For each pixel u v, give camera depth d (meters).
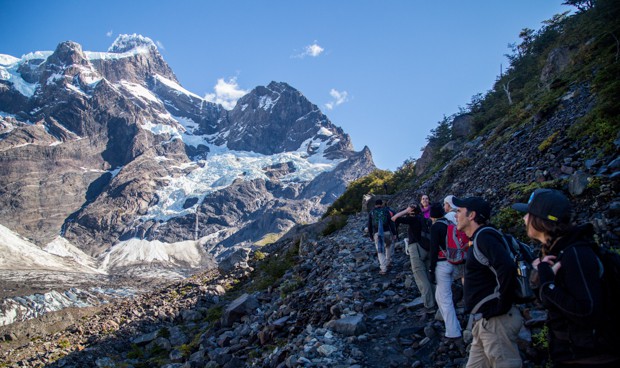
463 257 5.09
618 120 8.91
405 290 8.08
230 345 10.09
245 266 22.61
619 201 6.33
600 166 8.07
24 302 132.38
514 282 3.14
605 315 2.28
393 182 38.03
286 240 27.86
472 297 3.41
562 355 2.48
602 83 12.46
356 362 5.67
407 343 5.89
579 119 11.09
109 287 184.12
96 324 17.64
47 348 15.38
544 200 2.62
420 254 6.77
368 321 6.93
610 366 2.28
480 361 3.55
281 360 6.90
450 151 31.52
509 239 3.40
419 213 6.95
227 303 16.66
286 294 11.95
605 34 18.81
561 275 2.45
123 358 13.24
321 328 7.19
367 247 13.33
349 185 39.19
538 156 11.58
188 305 17.30
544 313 4.97
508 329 3.28
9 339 33.75
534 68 38.22
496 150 17.11
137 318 17.00
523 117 18.95
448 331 5.29
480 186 13.87
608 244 5.66
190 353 11.65
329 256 13.96
